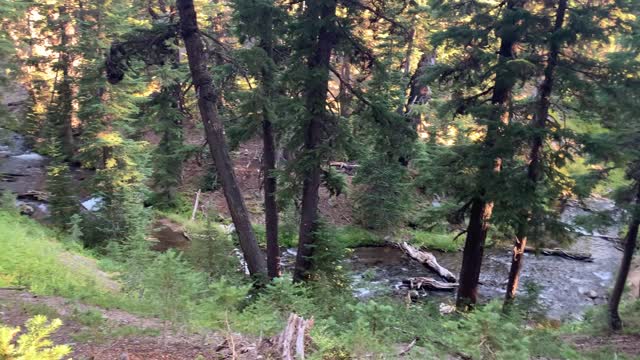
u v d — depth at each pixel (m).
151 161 27.23
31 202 25.73
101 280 12.39
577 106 14.34
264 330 6.87
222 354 5.86
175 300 6.47
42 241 14.23
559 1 13.11
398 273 23.39
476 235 14.47
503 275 23.81
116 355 5.68
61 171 20.72
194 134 32.38
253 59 12.91
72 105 30.70
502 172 13.12
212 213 22.59
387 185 27.11
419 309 11.98
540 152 13.94
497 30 13.70
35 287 8.98
